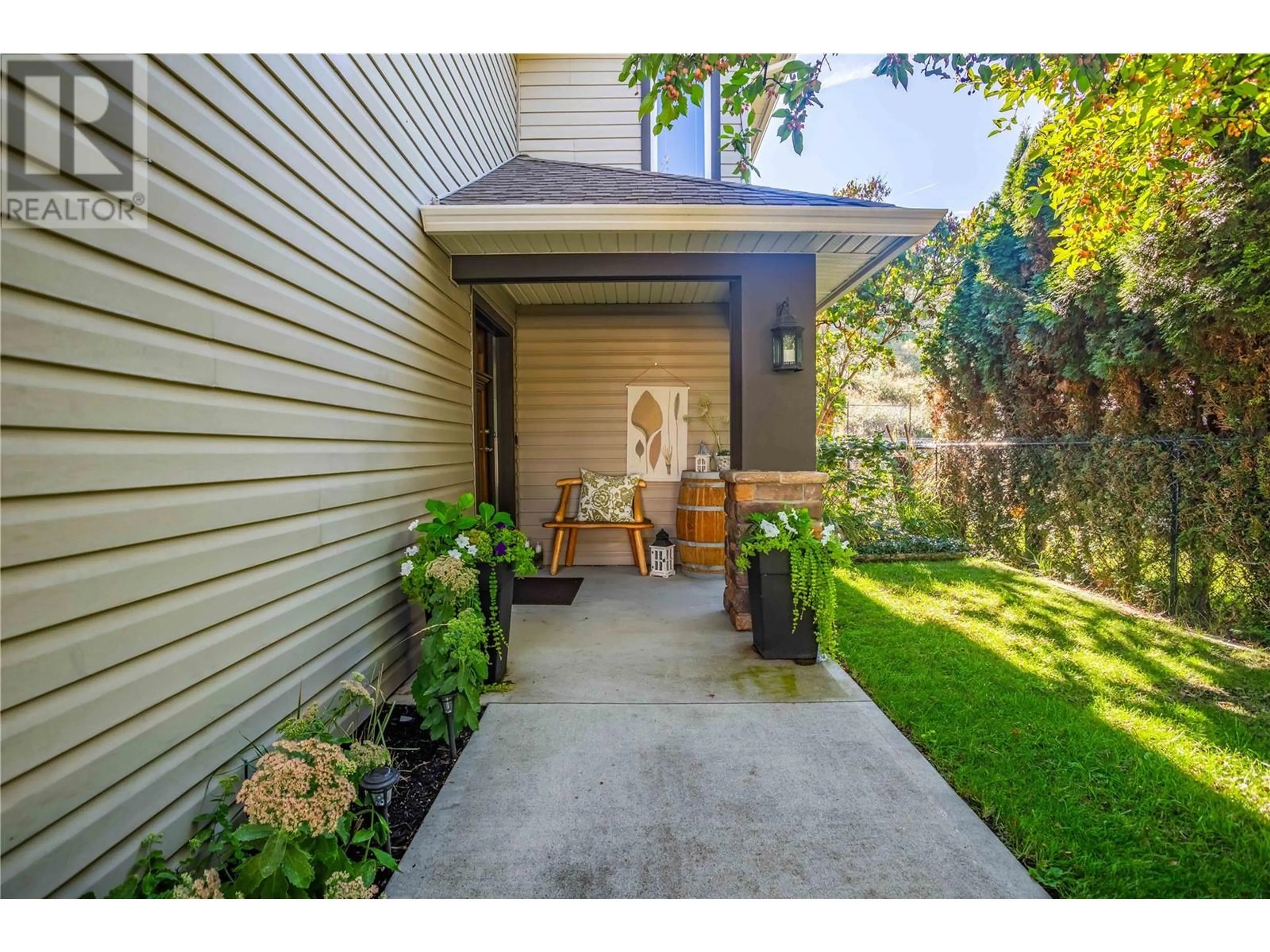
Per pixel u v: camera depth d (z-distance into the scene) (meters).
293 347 2.02
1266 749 2.41
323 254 2.23
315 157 2.18
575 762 2.31
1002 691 2.97
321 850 1.48
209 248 1.62
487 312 4.89
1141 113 3.42
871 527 6.88
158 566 1.44
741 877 1.71
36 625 1.15
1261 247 3.39
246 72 1.80
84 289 1.25
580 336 6.09
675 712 2.73
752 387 3.87
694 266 3.83
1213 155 3.54
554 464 6.15
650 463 6.12
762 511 3.83
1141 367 4.43
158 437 1.44
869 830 1.91
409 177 3.11
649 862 1.77
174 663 1.49
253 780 1.36
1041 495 5.66
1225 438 3.85
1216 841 1.87
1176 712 2.74
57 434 1.19
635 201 3.66
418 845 1.84
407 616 3.04
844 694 2.93
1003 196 5.95
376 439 2.70
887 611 4.39
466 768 2.27
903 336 8.56
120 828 1.33
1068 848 1.83
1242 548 3.71
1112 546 4.70
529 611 4.42
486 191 3.81
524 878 1.70
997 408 6.30
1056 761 2.32
